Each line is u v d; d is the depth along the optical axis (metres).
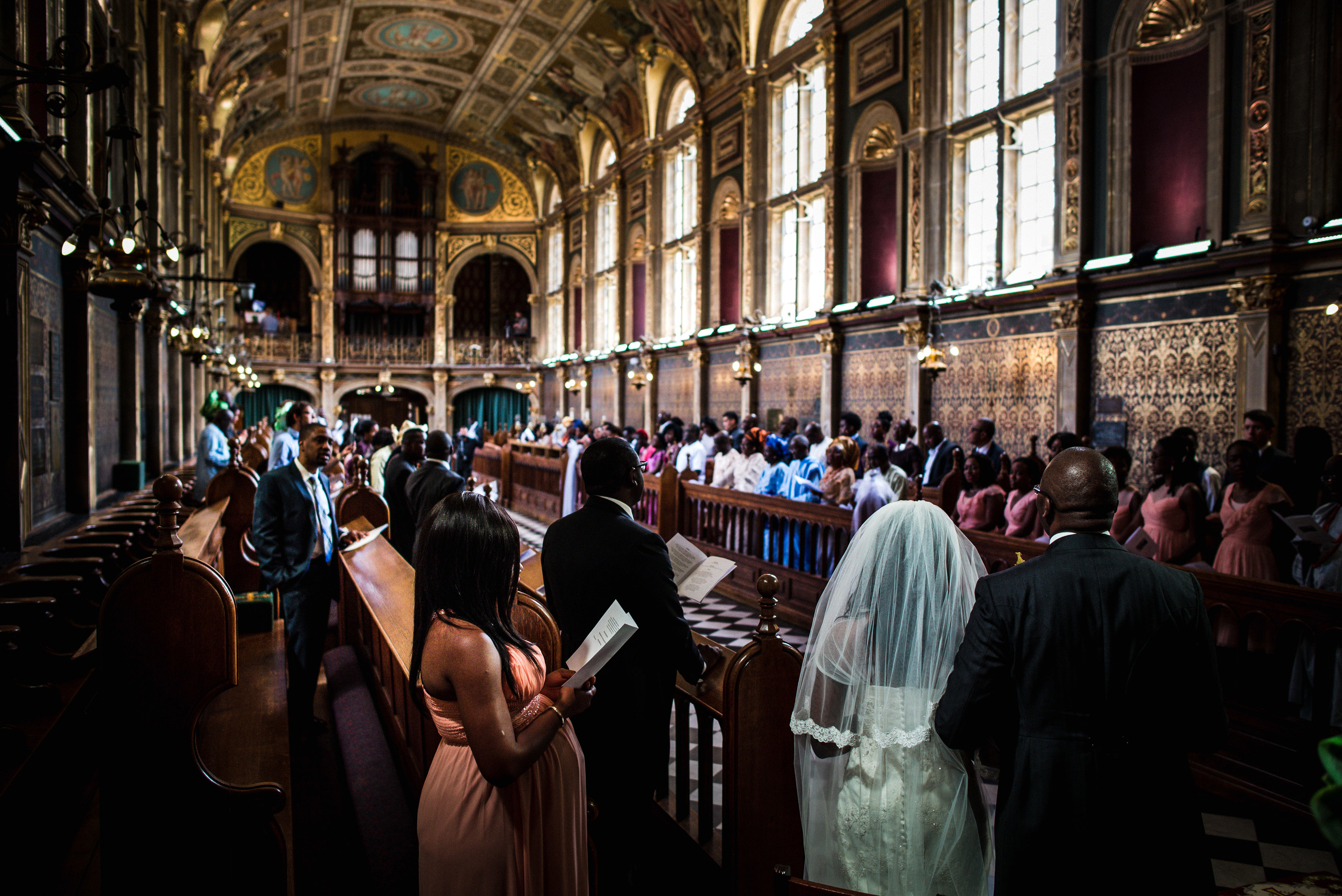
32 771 2.75
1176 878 1.89
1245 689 4.34
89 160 7.96
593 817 2.83
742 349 18.69
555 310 32.41
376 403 34.94
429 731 2.80
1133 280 10.27
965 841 2.10
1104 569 1.99
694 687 3.29
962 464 8.48
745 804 2.82
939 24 13.53
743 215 18.97
